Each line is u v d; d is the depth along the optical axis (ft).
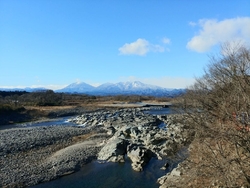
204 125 40.04
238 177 31.78
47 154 81.25
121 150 81.51
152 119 152.05
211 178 38.42
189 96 70.28
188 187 44.04
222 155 31.86
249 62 38.29
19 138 103.60
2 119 171.83
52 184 58.95
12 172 64.03
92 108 262.06
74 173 66.23
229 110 35.60
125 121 153.48
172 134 91.91
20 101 282.15
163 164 70.85
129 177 62.95
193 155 47.42
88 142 97.30
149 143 87.76
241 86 31.68
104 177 63.41
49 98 315.99
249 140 30.30
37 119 189.78
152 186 56.80
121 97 449.48
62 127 141.90
